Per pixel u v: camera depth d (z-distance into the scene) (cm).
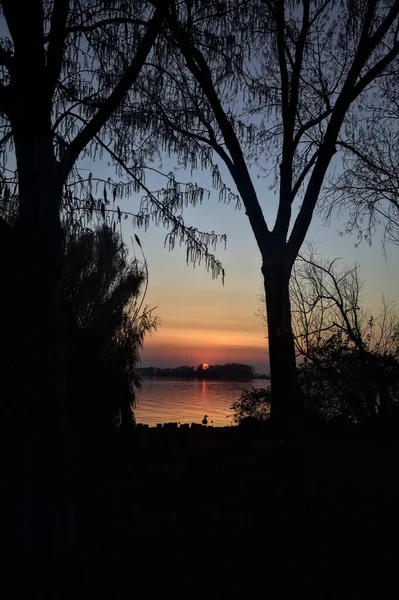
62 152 552
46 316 495
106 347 1105
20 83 510
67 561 487
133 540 601
